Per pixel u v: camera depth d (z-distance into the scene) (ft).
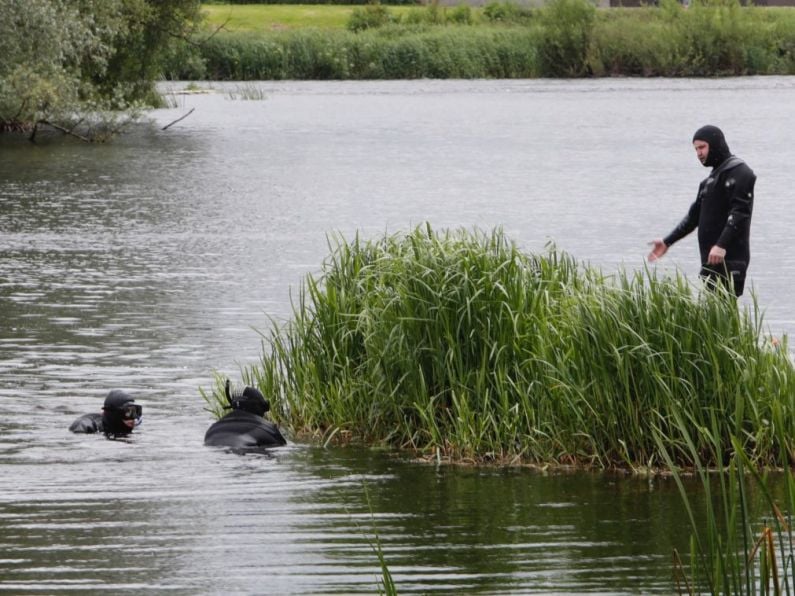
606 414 72.59
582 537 59.72
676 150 297.33
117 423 77.87
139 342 105.09
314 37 594.24
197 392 88.38
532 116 405.18
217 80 580.30
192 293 128.67
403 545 58.49
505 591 52.75
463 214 189.16
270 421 81.41
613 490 67.62
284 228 177.99
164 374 93.71
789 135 331.77
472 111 424.87
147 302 123.75
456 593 52.49
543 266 85.40
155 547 58.08
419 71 599.16
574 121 385.50
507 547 58.34
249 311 118.62
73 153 301.43
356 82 575.38
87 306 121.80
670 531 60.54
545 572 55.01
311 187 228.02
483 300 78.69
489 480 69.97
